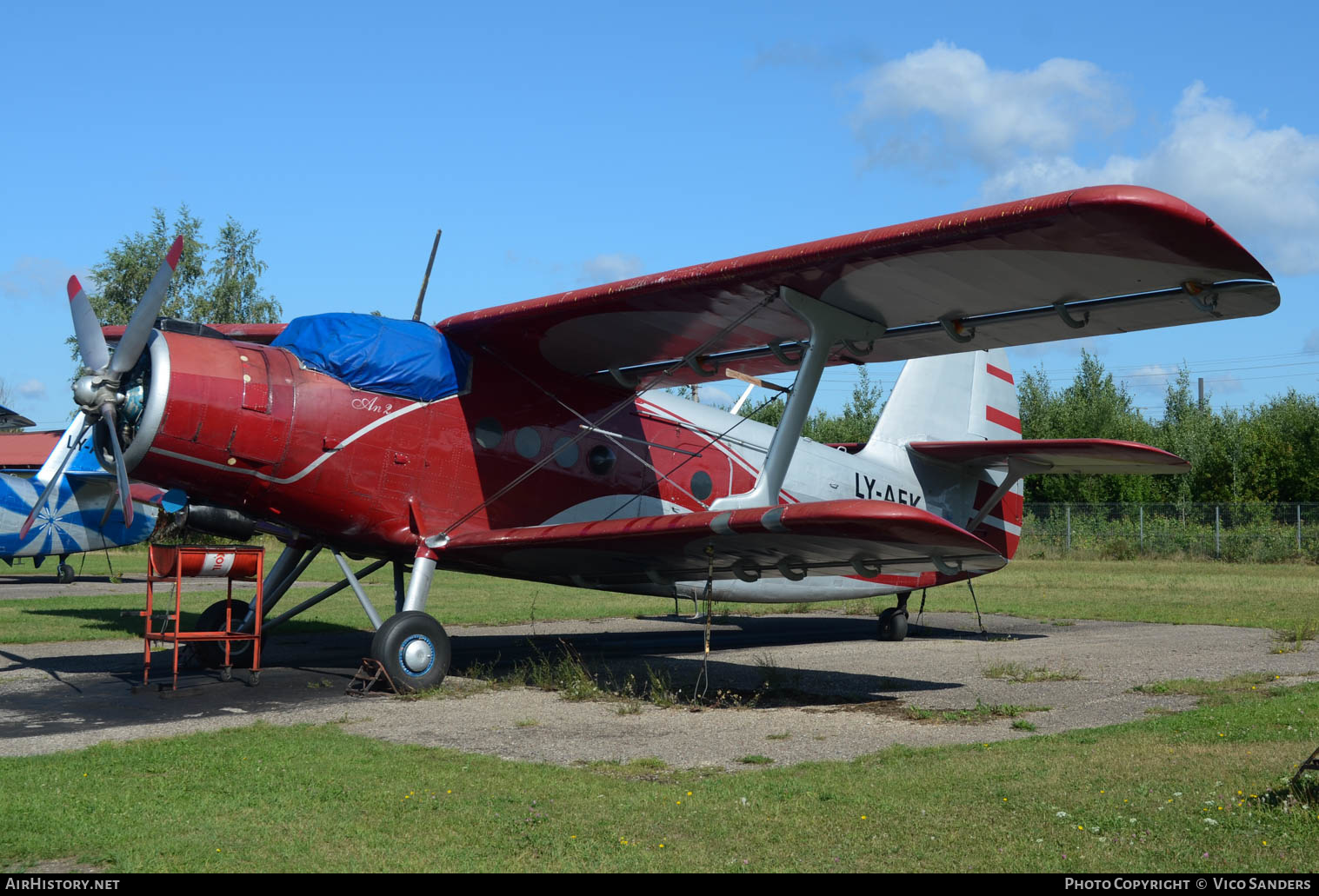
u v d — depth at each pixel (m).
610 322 9.59
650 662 11.33
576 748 6.47
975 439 15.27
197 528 10.58
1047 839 4.32
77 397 8.73
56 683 9.41
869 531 7.57
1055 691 8.87
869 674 10.13
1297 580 25.14
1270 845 4.19
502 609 17.67
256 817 4.70
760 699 8.61
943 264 7.83
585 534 8.73
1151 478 43.84
